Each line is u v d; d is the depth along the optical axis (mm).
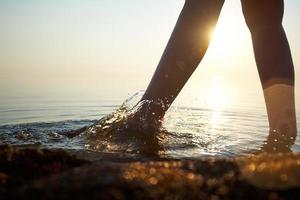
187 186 1259
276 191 1231
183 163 1520
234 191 1233
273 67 3930
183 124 4445
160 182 1264
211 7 3719
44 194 1154
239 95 11484
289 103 3871
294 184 1256
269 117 3965
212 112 6191
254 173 1341
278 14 3975
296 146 3490
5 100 7977
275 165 1390
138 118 3596
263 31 3988
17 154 1810
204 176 1395
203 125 4590
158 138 3453
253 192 1227
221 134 4016
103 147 3094
